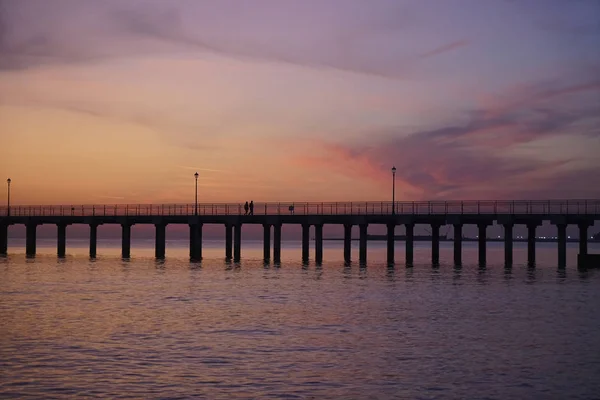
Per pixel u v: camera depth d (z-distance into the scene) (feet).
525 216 273.33
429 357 102.83
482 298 172.35
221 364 98.27
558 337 118.42
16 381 88.94
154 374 92.63
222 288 196.24
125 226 331.98
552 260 393.29
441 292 185.78
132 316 140.97
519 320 136.87
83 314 143.64
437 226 302.66
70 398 81.87
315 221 299.79
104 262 313.94
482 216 278.46
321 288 196.44
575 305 159.02
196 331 123.75
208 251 545.03
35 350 106.93
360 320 136.77
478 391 85.35
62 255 349.61
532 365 97.91
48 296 175.11
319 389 86.07
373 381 89.66
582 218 267.39
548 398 82.69
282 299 170.50
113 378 90.53
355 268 279.49
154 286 201.16
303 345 111.55
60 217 342.44
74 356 102.83
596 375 92.68
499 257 447.01
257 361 100.17
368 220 292.81
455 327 128.57
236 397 82.74
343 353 105.60
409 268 279.28
